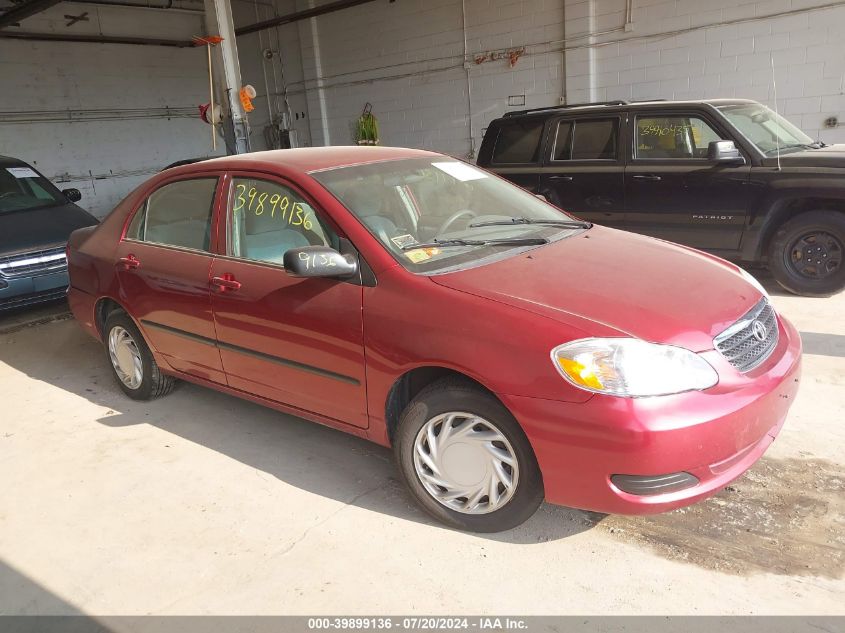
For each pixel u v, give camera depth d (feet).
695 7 31.01
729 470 7.80
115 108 46.85
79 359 17.24
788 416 11.29
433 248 9.48
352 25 44.11
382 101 44.45
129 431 12.64
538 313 7.84
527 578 7.95
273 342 10.17
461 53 39.63
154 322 12.39
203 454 11.54
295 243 10.05
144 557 8.86
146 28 47.93
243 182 10.99
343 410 9.70
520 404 7.64
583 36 34.65
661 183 19.47
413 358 8.44
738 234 18.58
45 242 20.77
